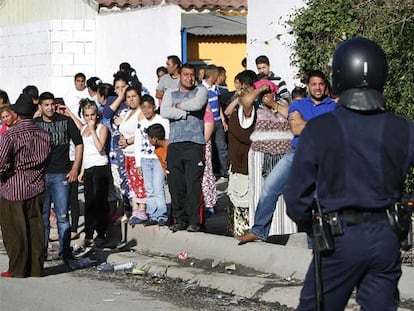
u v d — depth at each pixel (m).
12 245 9.89
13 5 23.20
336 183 5.09
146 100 11.29
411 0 10.69
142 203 11.59
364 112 5.16
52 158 10.49
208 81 15.88
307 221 5.25
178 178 10.73
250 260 9.64
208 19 21.94
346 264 5.05
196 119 10.59
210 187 11.51
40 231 9.96
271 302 8.52
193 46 22.55
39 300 8.85
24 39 22.11
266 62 12.96
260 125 9.96
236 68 23.09
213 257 10.09
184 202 10.81
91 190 11.66
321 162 5.11
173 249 10.77
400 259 5.16
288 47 14.41
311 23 12.21
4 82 23.16
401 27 10.69
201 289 9.29
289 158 9.18
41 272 10.02
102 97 13.25
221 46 22.89
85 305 8.59
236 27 22.00
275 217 9.87
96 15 20.91
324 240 5.04
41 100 10.37
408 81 10.80
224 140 16.25
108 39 20.62
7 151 9.48
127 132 11.70
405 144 5.14
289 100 12.91
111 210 12.00
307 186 5.14
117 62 20.38
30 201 9.86
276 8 14.70
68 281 9.78
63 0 21.59
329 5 12.01
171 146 10.67
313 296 5.23
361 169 5.07
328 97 9.07
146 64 19.45
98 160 11.62
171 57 14.68
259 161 10.02
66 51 20.94
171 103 10.53
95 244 11.80
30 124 9.64
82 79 16.30
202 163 10.64
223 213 13.52
